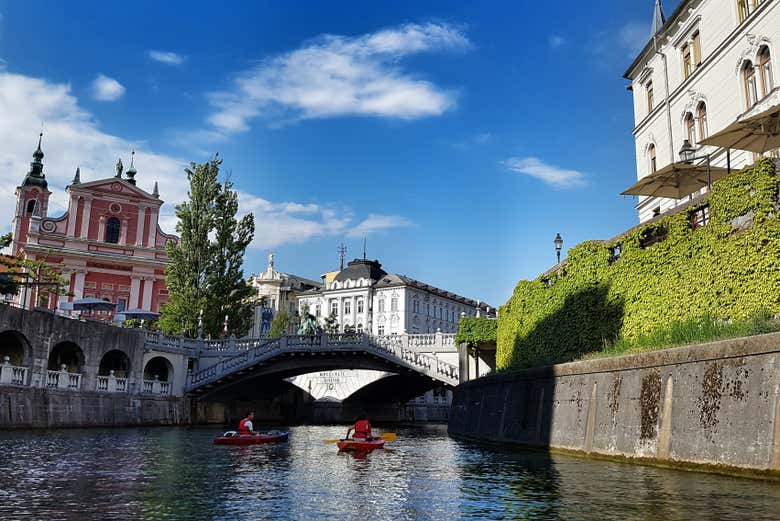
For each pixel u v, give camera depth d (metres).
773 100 27.64
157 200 72.94
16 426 33.69
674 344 19.14
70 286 66.50
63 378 38.81
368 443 27.23
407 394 70.94
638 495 12.83
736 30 30.92
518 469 18.39
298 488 15.84
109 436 33.09
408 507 13.02
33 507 12.93
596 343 26.77
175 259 57.22
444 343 50.03
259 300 61.91
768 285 17.50
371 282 107.69
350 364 51.38
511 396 27.52
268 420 65.44
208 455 24.44
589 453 19.83
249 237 59.56
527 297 35.72
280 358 51.16
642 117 42.31
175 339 51.28
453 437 37.97
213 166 58.78
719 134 22.70
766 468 13.10
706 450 14.77
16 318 35.31
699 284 20.56
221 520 11.78
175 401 49.44
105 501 13.73
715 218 20.05
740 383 14.00
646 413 17.12
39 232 66.44
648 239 24.55
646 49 40.50
